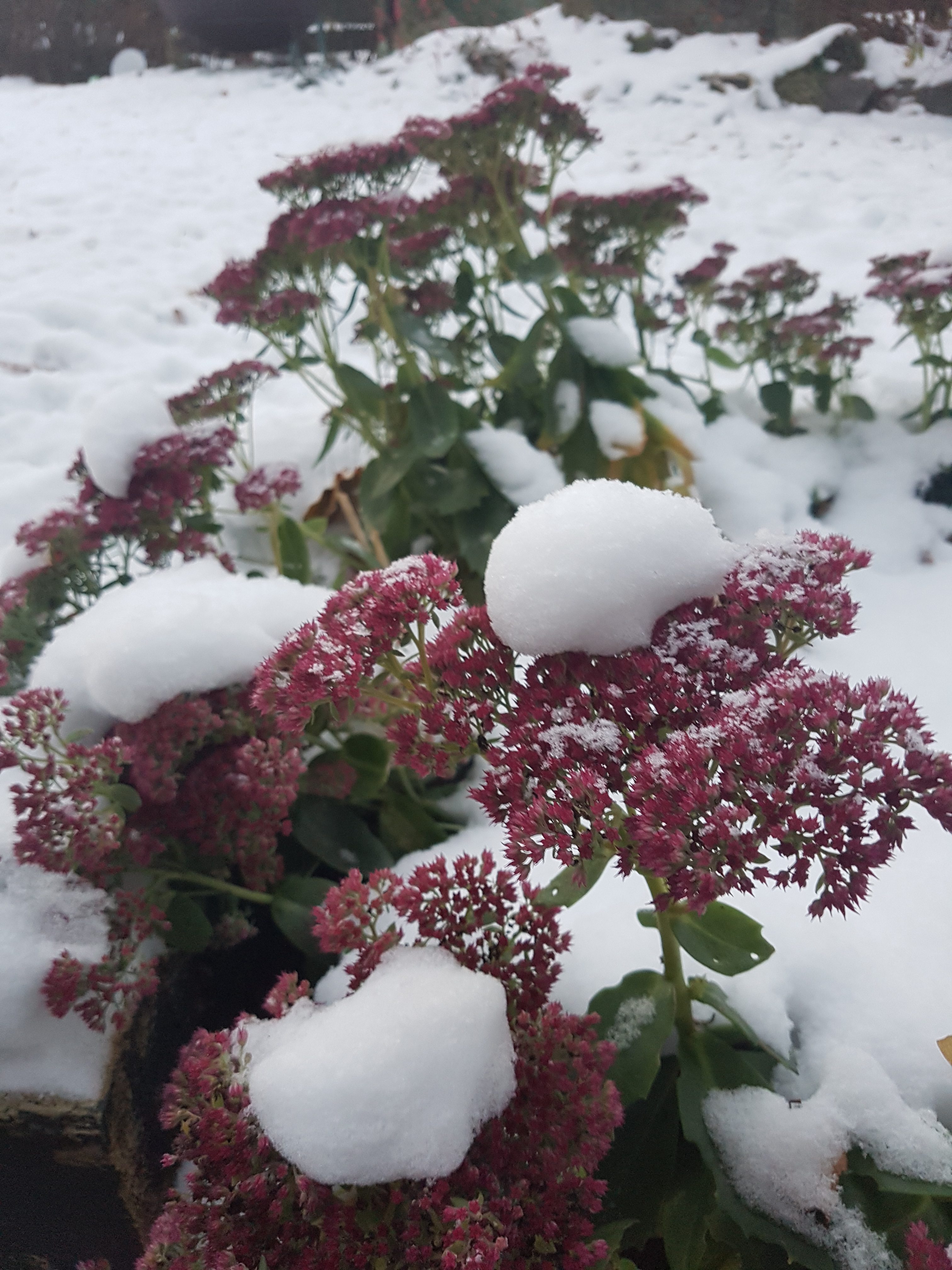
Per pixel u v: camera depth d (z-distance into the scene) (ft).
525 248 2.39
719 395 2.84
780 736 0.90
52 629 1.99
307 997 1.11
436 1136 0.93
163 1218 1.03
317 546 2.56
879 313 3.79
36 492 2.89
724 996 1.22
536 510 1.05
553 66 2.30
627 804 0.91
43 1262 1.45
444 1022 0.98
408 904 1.11
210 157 7.40
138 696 1.43
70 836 1.35
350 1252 0.98
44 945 1.35
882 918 1.44
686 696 0.99
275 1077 0.96
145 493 1.95
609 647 1.01
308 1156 0.92
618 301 3.68
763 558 1.04
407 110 8.41
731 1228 1.13
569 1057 1.07
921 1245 0.97
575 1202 1.07
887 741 0.91
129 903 1.36
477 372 2.64
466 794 1.77
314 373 3.67
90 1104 1.29
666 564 1.01
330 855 1.60
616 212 2.52
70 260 5.16
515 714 1.06
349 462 2.65
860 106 7.22
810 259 4.62
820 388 2.79
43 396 3.61
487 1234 0.91
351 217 2.01
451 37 9.59
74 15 10.57
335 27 10.35
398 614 1.05
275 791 1.45
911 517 2.52
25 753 1.41
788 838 0.88
